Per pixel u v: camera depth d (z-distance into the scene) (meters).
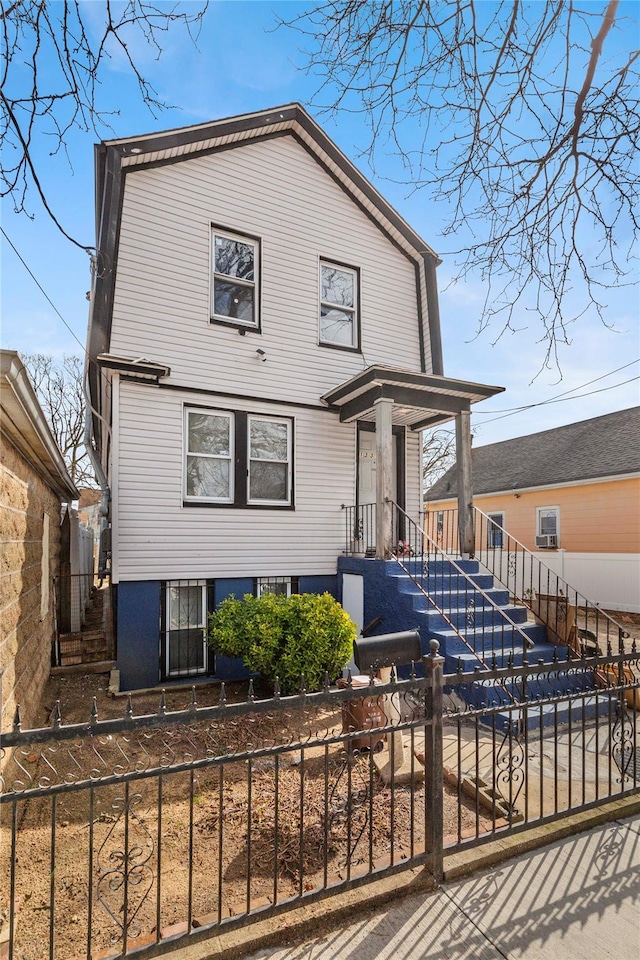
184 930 2.22
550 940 2.30
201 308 7.82
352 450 8.98
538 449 18.50
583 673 6.04
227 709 2.28
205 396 7.75
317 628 6.03
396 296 9.85
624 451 14.18
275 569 8.09
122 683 6.86
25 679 4.64
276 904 2.33
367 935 2.30
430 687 2.77
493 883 2.68
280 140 8.78
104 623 9.31
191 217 7.86
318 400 8.75
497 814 3.39
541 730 3.20
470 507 8.35
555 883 2.70
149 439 7.28
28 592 4.82
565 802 3.59
